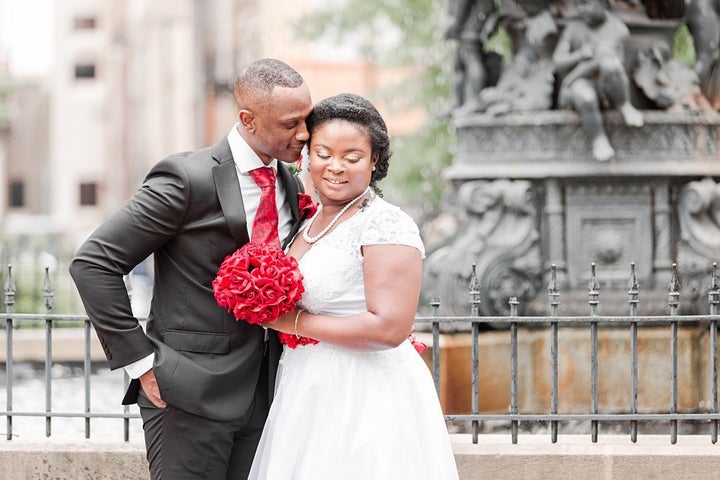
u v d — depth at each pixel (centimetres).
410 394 432
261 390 446
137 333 423
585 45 839
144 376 426
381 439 415
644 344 827
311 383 422
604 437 575
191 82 4069
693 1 880
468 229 882
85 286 417
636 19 862
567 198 856
